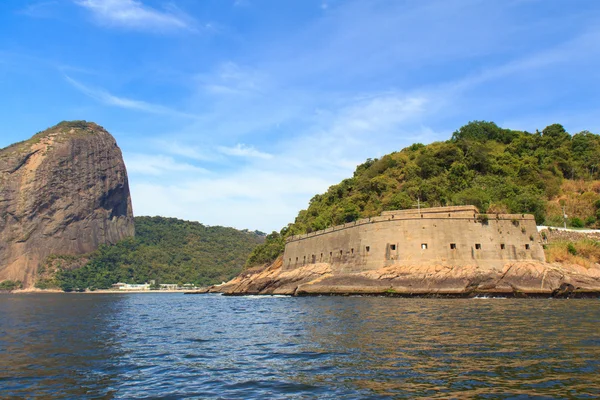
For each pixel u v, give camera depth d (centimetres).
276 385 1802
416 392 1644
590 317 3475
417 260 6369
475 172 10106
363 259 6900
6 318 5209
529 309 4153
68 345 2905
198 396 1691
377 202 9681
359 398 1605
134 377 1994
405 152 12306
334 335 2902
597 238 7169
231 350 2584
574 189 9538
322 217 10231
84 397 1714
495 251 6306
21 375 2059
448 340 2556
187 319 4538
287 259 9106
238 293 9862
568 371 1862
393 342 2544
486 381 1748
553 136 11438
